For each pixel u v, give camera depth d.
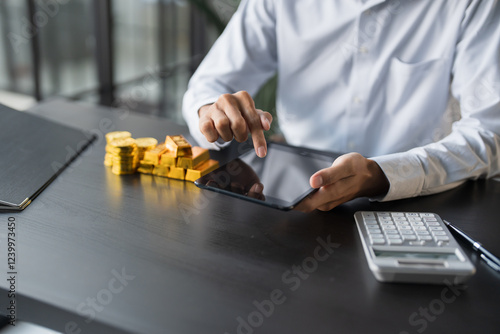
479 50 0.89
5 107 0.88
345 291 0.48
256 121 0.74
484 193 0.74
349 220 0.63
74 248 0.54
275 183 0.65
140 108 3.02
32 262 0.50
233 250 0.55
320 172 0.61
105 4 2.65
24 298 0.45
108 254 0.53
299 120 1.15
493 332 0.42
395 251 0.53
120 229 0.58
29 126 0.85
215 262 0.52
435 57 0.98
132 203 0.65
